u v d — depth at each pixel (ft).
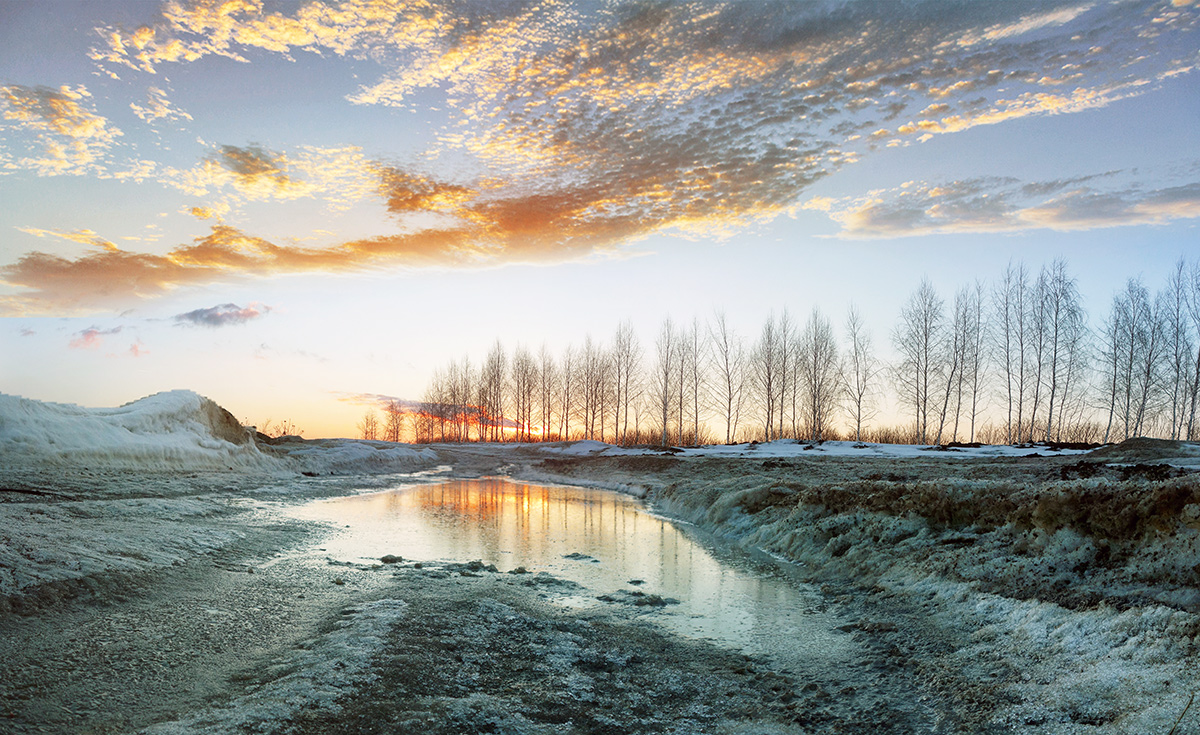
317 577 29.19
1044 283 131.34
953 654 20.80
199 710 14.60
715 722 16.57
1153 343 120.16
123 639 18.85
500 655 19.85
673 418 173.06
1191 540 20.80
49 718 13.83
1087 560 24.06
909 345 140.46
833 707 17.63
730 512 52.31
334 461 100.78
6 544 23.18
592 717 16.17
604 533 49.39
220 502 50.88
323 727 13.85
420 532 46.16
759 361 162.61
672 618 26.32
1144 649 16.78
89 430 59.88
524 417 226.58
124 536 29.94
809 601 29.45
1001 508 31.50
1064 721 15.07
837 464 79.25
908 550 32.73
